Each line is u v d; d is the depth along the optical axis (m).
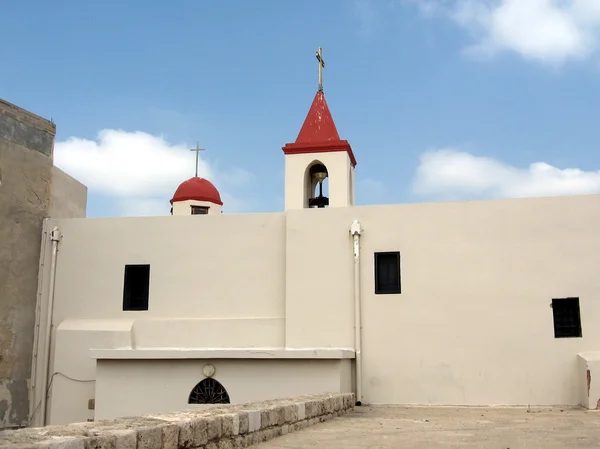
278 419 9.24
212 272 17.84
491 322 16.03
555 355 15.64
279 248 17.70
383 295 16.61
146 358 15.56
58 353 17.47
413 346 16.27
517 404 15.59
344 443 8.36
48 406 17.50
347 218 17.14
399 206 16.95
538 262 16.08
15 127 17.70
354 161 21.45
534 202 16.36
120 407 15.54
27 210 18.02
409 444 8.24
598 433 9.64
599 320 15.59
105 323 17.75
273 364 15.26
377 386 16.23
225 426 7.40
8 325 17.16
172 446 6.21
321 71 21.88
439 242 16.61
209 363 15.48
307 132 20.66
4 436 5.01
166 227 18.23
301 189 19.61
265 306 17.47
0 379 16.80
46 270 18.31
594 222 16.00
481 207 16.56
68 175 20.22
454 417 12.94
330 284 16.91
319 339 16.67
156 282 17.97
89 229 18.45
